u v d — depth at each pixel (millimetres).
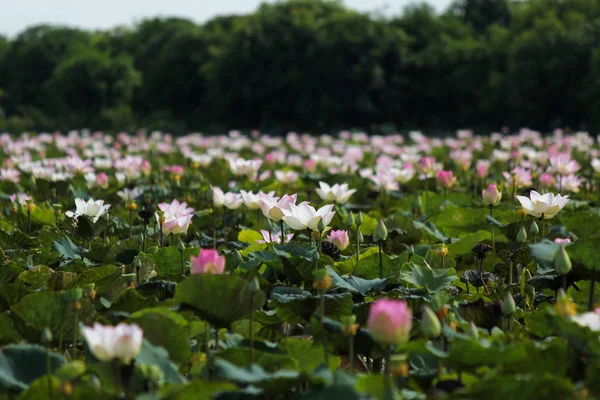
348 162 19266
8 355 4668
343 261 7965
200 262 5270
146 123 76500
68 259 8258
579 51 60438
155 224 9617
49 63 120438
